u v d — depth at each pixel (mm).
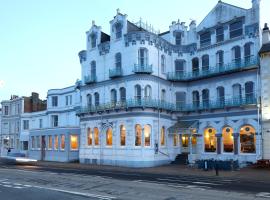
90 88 43156
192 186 19109
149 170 31625
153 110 37500
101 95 41531
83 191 17203
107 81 40844
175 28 43375
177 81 41688
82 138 43094
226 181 22547
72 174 26719
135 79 37562
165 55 41031
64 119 55438
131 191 17094
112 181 21594
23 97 63188
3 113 66812
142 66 37438
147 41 38250
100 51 42281
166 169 32406
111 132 39438
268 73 33969
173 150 40156
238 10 38250
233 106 36250
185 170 31016
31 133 53750
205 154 38500
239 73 36906
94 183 20516
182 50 42688
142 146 36188
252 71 35750
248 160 34719
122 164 37125
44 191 17203
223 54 39000
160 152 37906
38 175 25656
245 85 36375
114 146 38469
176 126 39688
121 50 39562
